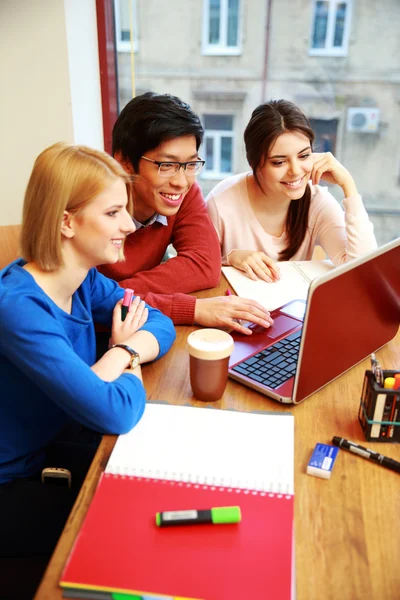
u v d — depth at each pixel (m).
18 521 0.94
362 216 1.73
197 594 0.60
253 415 0.91
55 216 0.94
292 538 0.68
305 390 0.95
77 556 0.64
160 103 1.35
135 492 0.74
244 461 0.80
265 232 1.87
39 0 1.91
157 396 0.98
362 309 1.00
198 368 0.93
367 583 0.64
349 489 0.77
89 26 2.09
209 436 0.85
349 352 1.03
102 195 0.95
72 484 1.08
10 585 0.91
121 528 0.68
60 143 0.98
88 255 1.01
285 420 0.90
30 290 0.95
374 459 0.82
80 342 1.10
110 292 1.24
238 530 0.68
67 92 2.04
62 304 1.07
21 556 0.93
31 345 0.89
